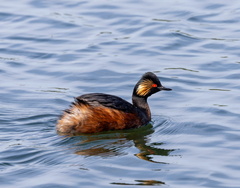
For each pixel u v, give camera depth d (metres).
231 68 19.55
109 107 15.20
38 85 18.39
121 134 15.12
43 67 19.73
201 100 17.31
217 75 19.08
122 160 13.16
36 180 12.02
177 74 19.20
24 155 13.25
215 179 12.20
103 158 13.25
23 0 25.72
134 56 20.59
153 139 14.71
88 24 23.28
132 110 15.62
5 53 20.80
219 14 24.05
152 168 12.73
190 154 13.59
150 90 16.20
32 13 24.23
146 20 23.47
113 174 12.38
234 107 16.61
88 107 15.03
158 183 12.00
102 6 25.02
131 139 14.71
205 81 18.69
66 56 20.55
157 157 13.39
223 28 22.78
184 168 12.73
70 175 12.25
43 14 24.12
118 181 12.05
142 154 13.57
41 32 22.58
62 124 14.91
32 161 12.97
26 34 22.38
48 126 15.30
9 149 13.55
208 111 16.44
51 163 12.90
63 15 24.06
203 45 21.42
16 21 23.53
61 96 17.55
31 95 17.59
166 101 17.48
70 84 18.52
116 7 24.86
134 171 12.56
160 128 15.53
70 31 22.66
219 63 19.94
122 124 15.30
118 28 22.92
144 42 21.66
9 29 22.81
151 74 16.28
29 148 13.65
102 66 19.72
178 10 24.44
